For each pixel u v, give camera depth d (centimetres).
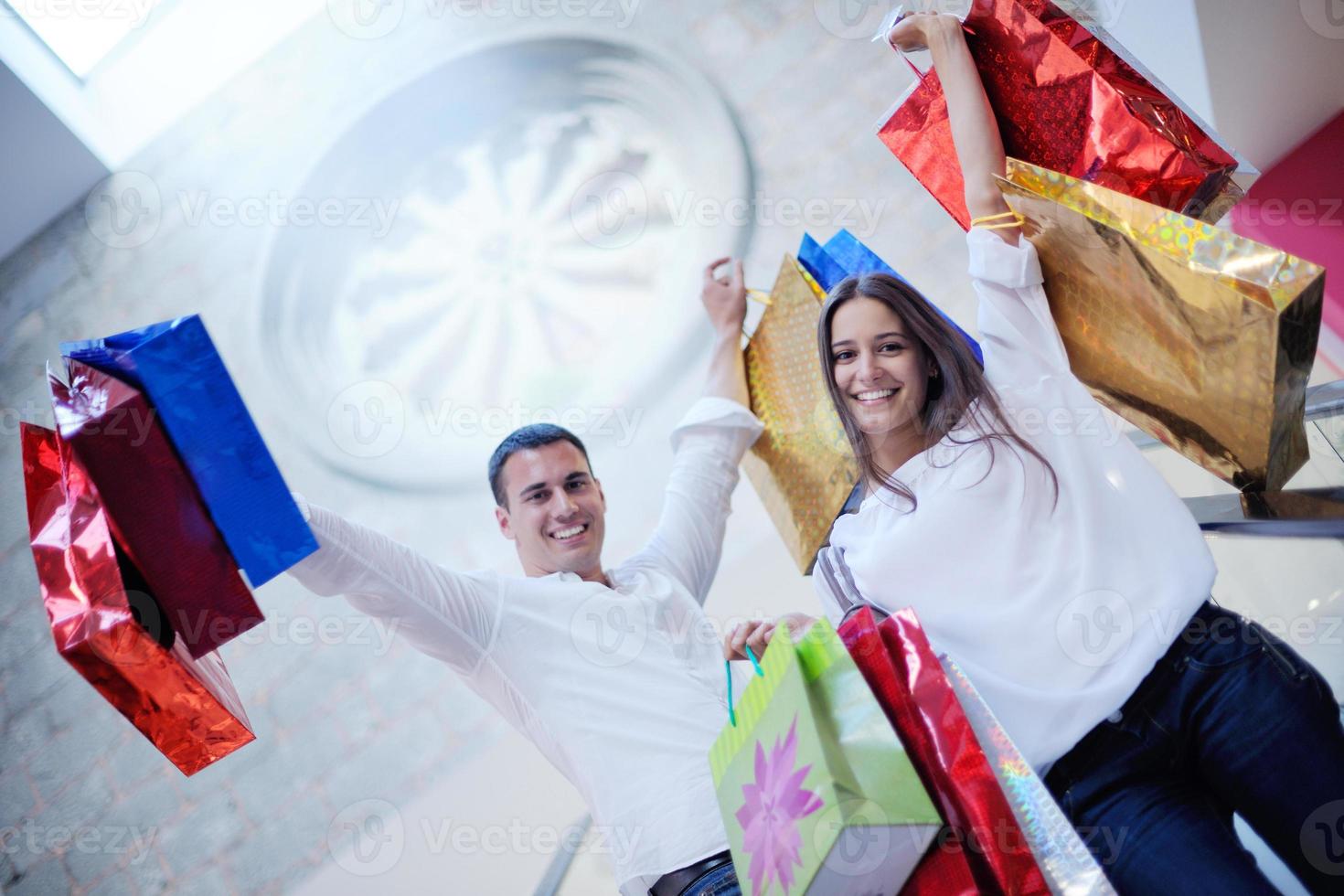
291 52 489
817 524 228
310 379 459
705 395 263
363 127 479
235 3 493
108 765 412
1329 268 328
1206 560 150
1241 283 138
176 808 402
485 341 464
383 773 394
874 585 166
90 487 138
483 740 393
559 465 236
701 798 186
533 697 205
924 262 428
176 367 141
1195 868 135
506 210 478
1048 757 147
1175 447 180
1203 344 151
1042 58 175
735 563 388
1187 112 166
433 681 406
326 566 192
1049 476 162
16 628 433
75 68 486
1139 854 141
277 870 386
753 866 138
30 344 468
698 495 249
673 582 228
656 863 183
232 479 143
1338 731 142
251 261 471
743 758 146
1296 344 139
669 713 198
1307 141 333
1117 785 147
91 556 134
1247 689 144
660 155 470
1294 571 191
